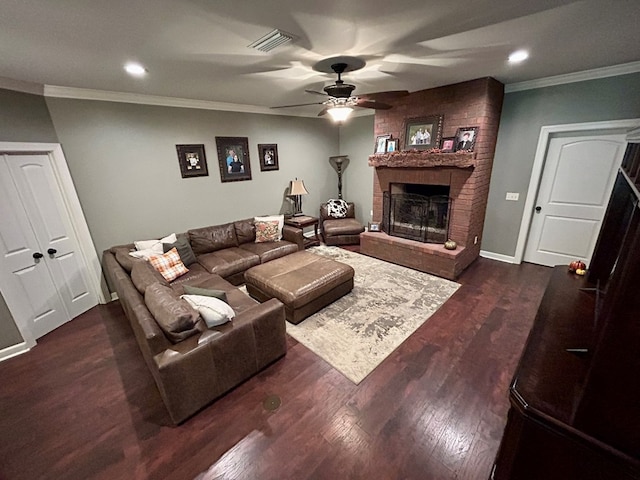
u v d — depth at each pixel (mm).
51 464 1670
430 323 2875
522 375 1210
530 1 1603
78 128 3139
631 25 1945
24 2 1403
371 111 5441
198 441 1769
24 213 2785
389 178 4609
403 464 1599
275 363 2406
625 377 820
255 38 1999
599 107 3232
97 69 2473
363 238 4820
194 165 4152
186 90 3381
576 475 1005
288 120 5215
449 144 3816
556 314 1645
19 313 2672
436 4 1612
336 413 1928
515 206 4102
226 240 4305
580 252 3836
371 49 2285
